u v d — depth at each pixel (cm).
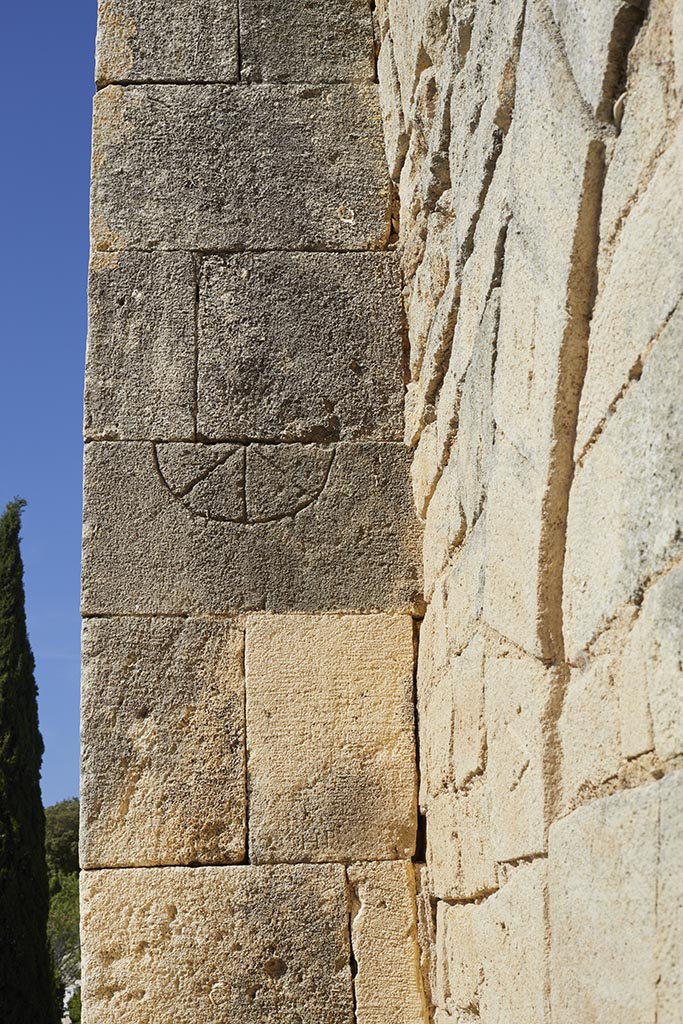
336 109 478
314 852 402
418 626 426
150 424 441
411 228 432
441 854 364
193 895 397
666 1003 159
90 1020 388
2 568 1362
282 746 411
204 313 453
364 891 399
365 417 445
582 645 212
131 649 419
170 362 447
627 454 188
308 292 457
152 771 408
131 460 436
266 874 400
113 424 440
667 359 171
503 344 261
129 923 395
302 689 416
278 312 454
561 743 222
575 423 218
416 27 390
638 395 183
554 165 221
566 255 213
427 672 397
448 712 352
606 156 203
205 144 471
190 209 463
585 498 211
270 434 441
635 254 186
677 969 156
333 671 419
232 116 475
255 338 451
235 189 466
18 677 1312
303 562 429
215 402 444
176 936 394
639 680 180
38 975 1230
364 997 390
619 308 193
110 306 452
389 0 446
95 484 433
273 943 394
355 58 486
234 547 429
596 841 190
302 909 397
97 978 390
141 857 400
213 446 440
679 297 166
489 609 272
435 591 392
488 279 283
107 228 460
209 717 413
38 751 1318
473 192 300
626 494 188
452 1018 349
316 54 485
